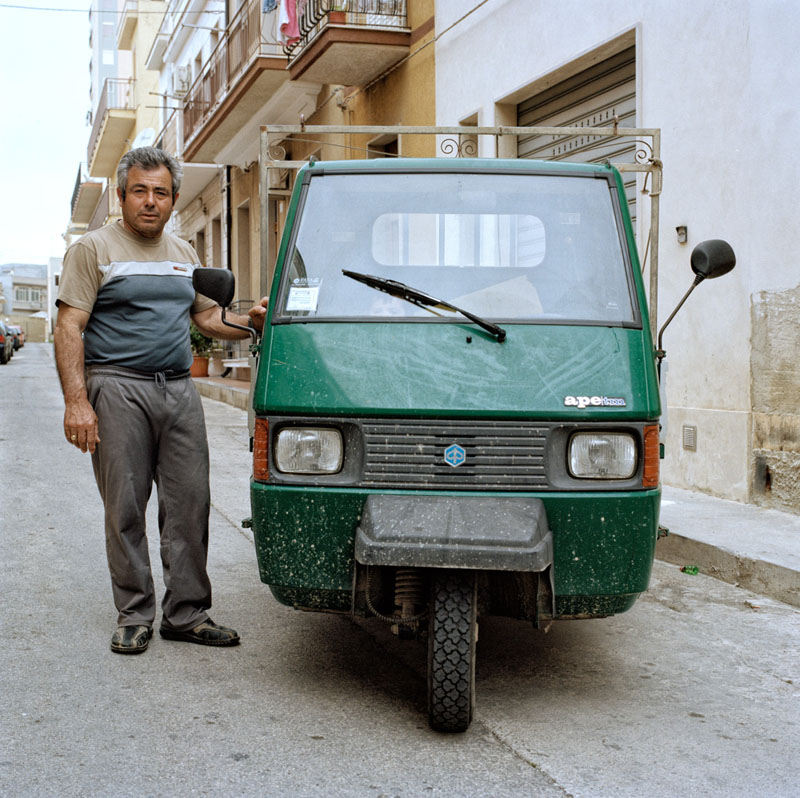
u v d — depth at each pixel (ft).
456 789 9.82
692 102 24.75
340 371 11.71
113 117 128.47
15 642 14.16
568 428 11.43
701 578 18.83
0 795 9.52
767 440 22.59
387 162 13.85
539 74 32.24
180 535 14.34
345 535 11.40
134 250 14.06
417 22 41.19
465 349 11.88
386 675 13.17
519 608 11.73
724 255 12.83
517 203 13.35
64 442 35.17
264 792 9.70
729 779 10.20
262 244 15.40
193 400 14.39
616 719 11.81
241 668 13.34
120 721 11.43
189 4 82.07
